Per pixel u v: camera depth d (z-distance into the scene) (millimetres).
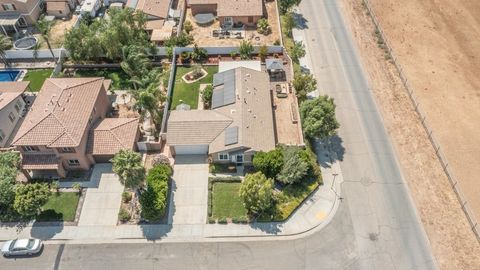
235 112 57562
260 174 48438
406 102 64188
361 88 66188
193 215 50031
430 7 83812
